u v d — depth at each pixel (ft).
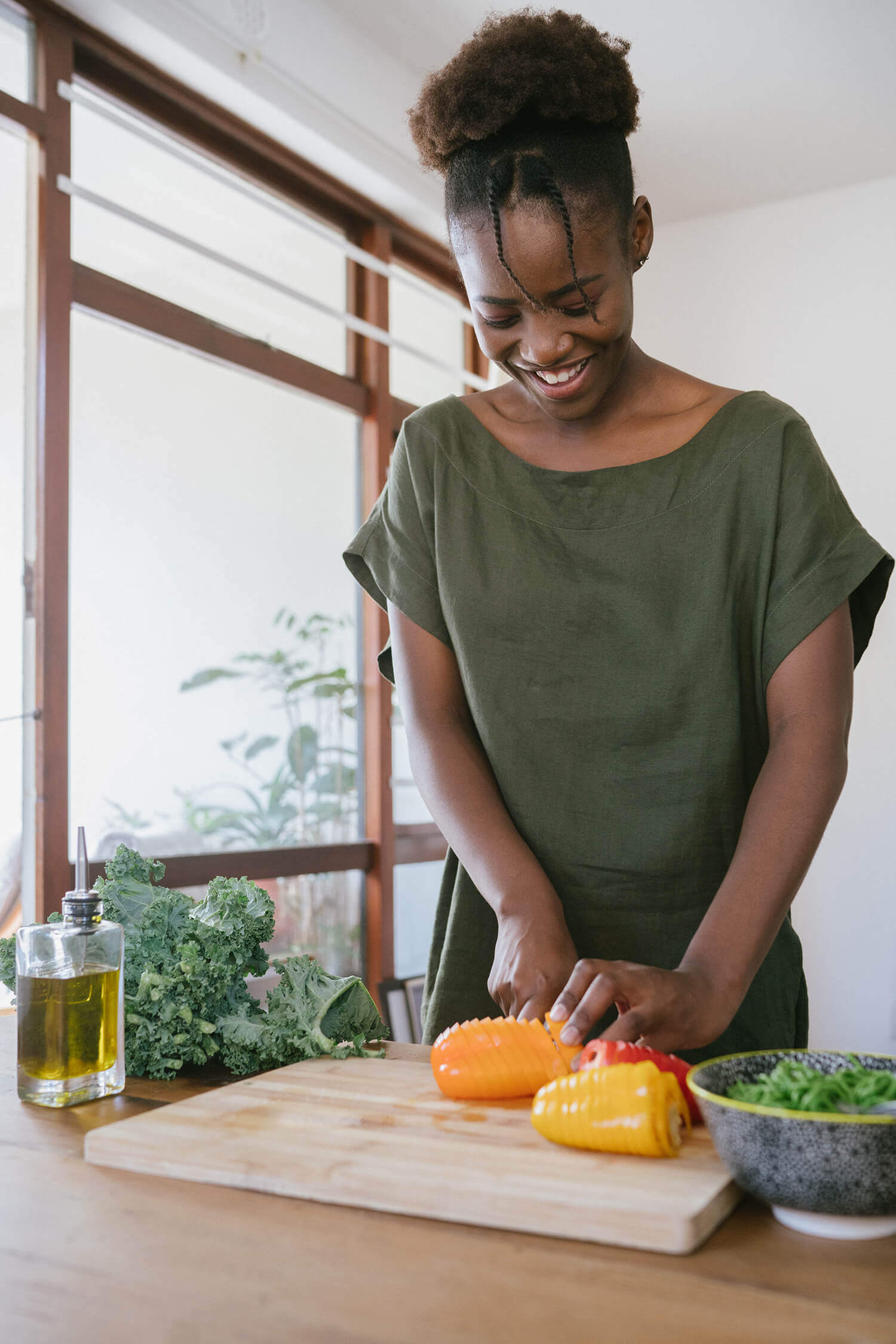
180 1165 2.29
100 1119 2.75
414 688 3.76
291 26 10.18
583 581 3.50
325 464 11.46
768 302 13.65
